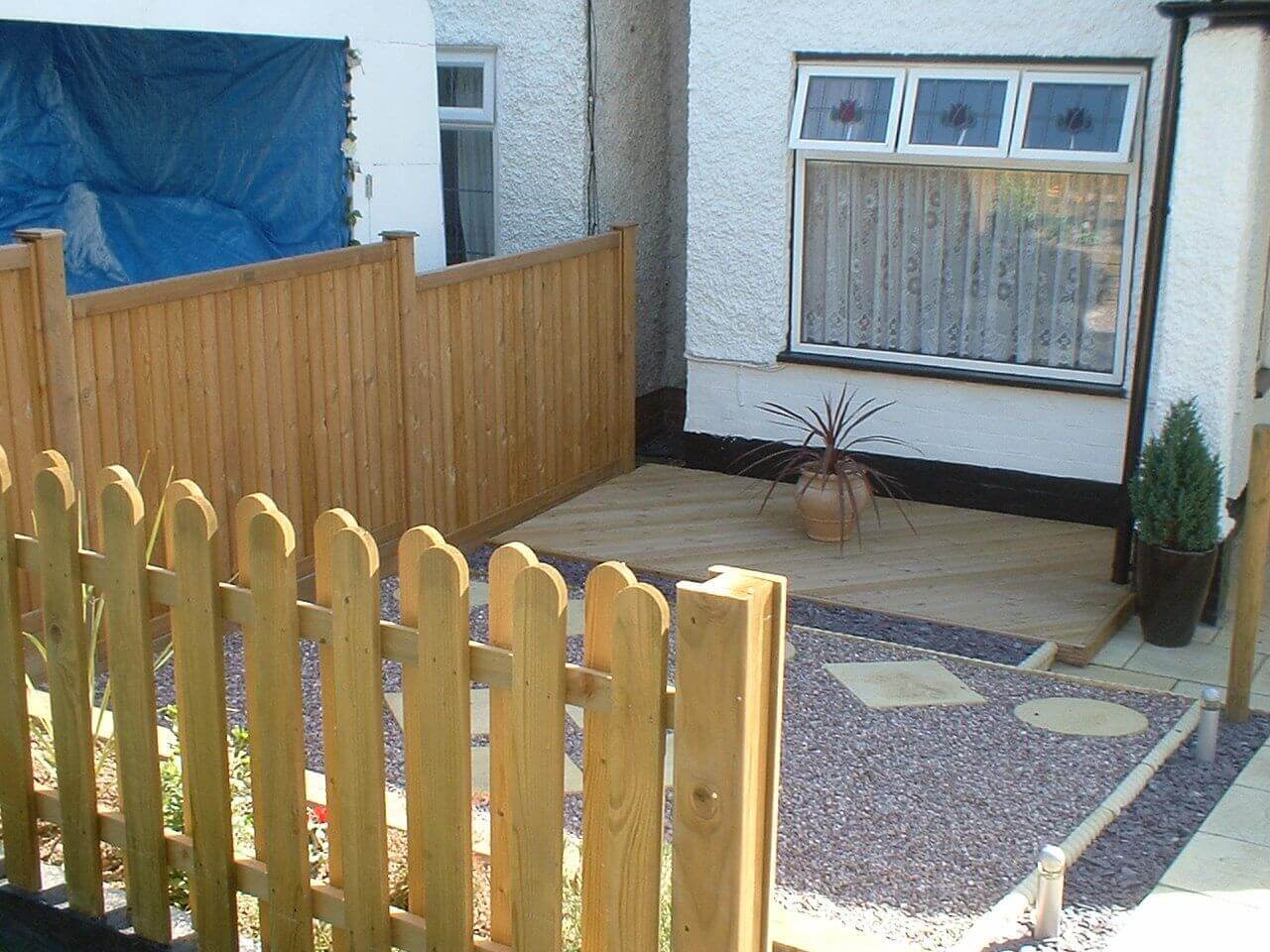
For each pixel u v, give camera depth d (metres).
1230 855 5.11
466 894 3.53
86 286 8.04
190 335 6.59
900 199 9.25
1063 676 6.65
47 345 5.88
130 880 4.08
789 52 9.19
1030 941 4.52
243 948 4.12
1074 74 8.48
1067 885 4.89
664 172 11.20
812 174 9.43
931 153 8.80
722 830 3.08
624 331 9.80
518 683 3.30
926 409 9.34
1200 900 4.78
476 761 5.69
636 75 10.71
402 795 5.10
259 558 3.66
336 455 7.52
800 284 9.60
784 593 3.07
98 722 4.71
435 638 3.40
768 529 8.85
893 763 5.79
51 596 4.02
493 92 10.61
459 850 3.50
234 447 6.90
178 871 4.36
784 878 4.90
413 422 7.95
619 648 3.13
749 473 9.98
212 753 3.85
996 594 7.79
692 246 9.80
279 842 3.82
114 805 4.55
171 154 8.71
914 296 9.36
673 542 8.58
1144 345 7.62
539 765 3.31
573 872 4.45
